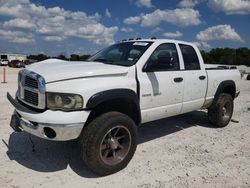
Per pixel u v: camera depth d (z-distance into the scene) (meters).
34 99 3.92
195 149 5.14
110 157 4.07
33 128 3.78
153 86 4.68
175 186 3.75
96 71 4.01
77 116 3.64
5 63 61.25
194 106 5.84
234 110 9.18
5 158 4.38
